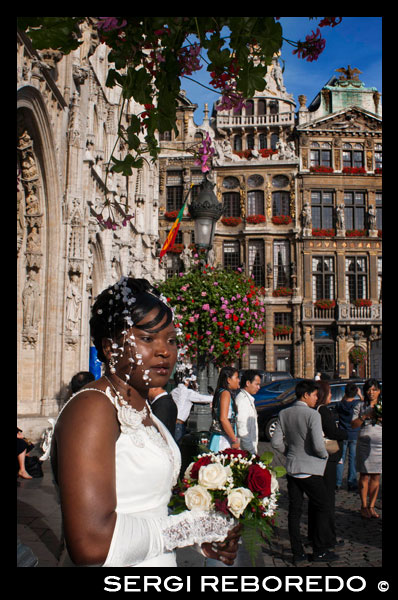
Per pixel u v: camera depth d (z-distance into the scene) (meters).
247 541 2.09
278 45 2.13
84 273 14.01
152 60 2.40
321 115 38.06
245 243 36.72
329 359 35.78
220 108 2.39
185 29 2.24
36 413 11.74
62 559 1.91
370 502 7.27
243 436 6.30
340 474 9.27
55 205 12.09
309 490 5.41
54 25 2.07
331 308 36.00
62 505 1.52
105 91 18.52
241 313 8.25
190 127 37.12
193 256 9.46
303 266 36.22
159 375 1.84
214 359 8.66
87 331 14.66
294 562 5.31
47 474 8.06
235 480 2.25
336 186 37.03
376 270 36.44
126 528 1.55
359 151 37.69
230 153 37.41
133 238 24.88
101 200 17.14
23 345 11.92
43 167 11.63
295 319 35.72
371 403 7.36
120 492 1.68
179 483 2.30
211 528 1.89
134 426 1.69
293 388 15.48
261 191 37.25
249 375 6.51
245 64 2.24
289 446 5.65
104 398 1.69
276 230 36.69
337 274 36.25
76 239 13.36
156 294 1.97
